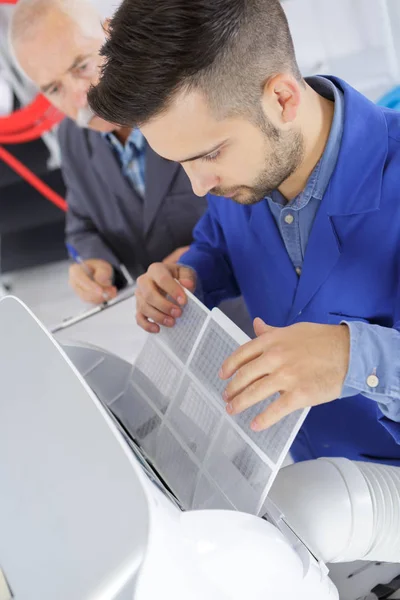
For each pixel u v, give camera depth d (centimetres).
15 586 42
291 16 134
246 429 54
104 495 40
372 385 56
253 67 55
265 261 86
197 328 64
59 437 46
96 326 152
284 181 73
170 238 153
